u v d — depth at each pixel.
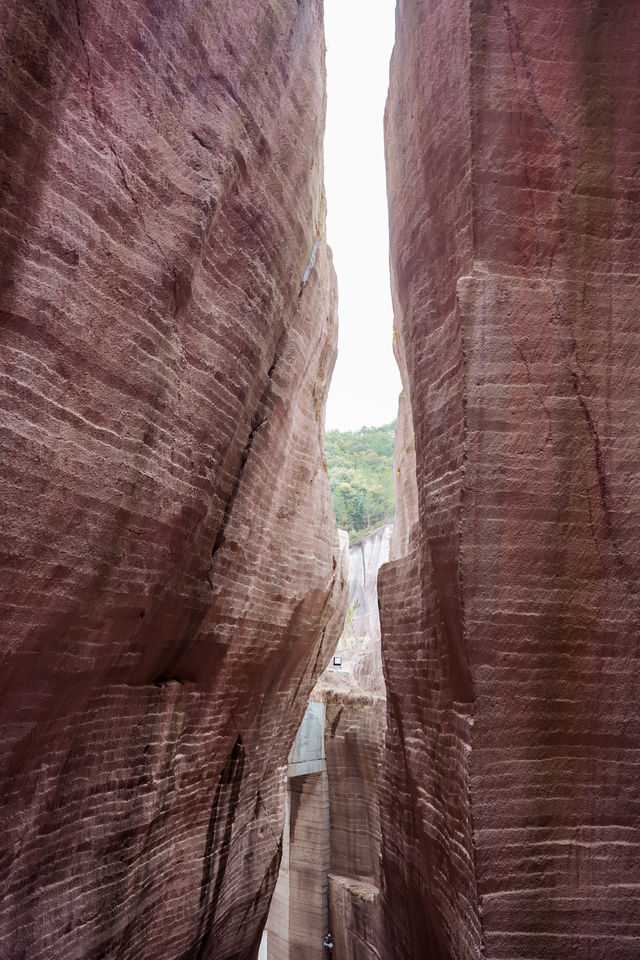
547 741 4.84
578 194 5.39
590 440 5.08
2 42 3.44
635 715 4.82
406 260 6.96
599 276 5.30
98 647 5.26
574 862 4.70
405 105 7.18
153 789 6.73
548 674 4.90
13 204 3.60
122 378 4.62
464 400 5.13
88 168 4.12
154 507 5.36
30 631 4.24
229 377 6.36
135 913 6.61
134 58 4.55
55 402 4.02
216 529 7.05
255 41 6.20
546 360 5.19
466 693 5.20
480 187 5.44
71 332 4.07
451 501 5.32
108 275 4.36
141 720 6.48
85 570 4.64
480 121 5.52
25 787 4.80
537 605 4.93
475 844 4.70
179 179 5.04
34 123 3.70
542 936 4.58
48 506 4.09
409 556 7.15
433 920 6.13
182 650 7.02
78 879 5.60
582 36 5.56
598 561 4.97
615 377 5.16
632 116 5.43
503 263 5.34
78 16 3.99
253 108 6.19
